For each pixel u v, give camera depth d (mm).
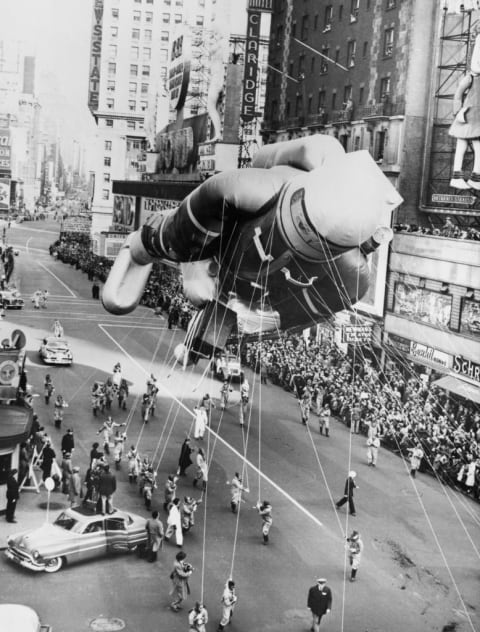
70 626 18734
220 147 79812
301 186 17906
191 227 20344
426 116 46844
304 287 19953
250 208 18844
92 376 44406
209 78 92062
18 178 173000
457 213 44000
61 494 26984
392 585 22250
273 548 24125
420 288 43156
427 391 40344
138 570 22078
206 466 28625
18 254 102438
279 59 65438
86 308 67312
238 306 20891
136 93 131625
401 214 47312
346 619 20125
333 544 24672
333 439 35969
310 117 59281
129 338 56031
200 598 20719
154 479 26953
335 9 56469
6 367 27469
